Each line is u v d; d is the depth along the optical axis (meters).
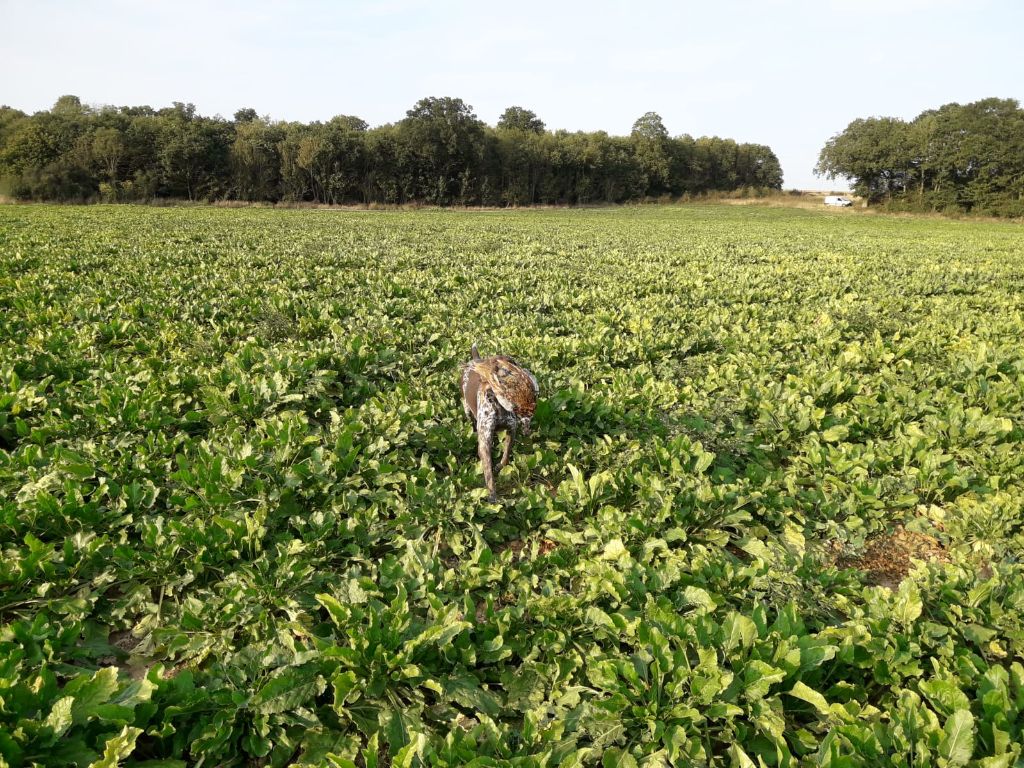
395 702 3.97
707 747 3.73
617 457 7.30
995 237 45.56
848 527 6.27
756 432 8.07
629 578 4.95
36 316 11.28
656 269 21.83
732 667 4.11
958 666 4.21
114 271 16.91
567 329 13.27
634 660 4.14
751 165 120.94
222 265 19.19
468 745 3.62
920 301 17.08
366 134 77.94
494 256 24.27
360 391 8.89
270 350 9.78
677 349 11.95
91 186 62.66
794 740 3.84
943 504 6.93
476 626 4.57
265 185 71.94
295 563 4.97
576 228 45.91
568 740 3.76
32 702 3.49
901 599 4.66
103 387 7.85
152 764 3.47
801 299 17.45
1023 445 7.86
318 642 4.04
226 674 4.01
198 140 66.75
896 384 9.83
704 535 5.98
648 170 98.88
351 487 6.24
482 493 6.17
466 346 11.13
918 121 85.31
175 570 5.00
